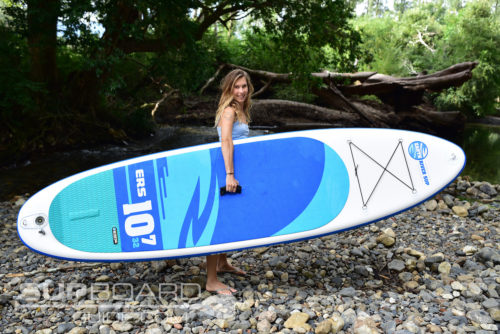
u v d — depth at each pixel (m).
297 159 2.62
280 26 9.72
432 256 3.03
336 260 3.13
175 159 2.57
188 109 15.20
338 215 2.63
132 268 2.88
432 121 14.11
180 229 2.52
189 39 7.94
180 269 2.87
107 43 7.74
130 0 6.86
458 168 2.79
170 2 7.17
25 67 8.74
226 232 2.52
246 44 17.27
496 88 19.20
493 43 18.75
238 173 2.54
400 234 3.79
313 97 16.84
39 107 8.58
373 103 15.40
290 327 2.14
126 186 2.54
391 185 2.72
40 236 2.47
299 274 2.87
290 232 2.58
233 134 2.53
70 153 8.57
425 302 2.46
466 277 2.77
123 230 2.52
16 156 7.75
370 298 2.51
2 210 4.57
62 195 2.50
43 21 7.07
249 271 2.90
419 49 25.81
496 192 5.84
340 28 9.86
